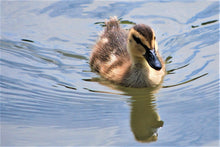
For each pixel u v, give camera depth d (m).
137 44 13.23
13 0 19.56
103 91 13.84
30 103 13.05
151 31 13.09
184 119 12.02
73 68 15.28
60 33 17.39
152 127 11.77
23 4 19.39
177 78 14.28
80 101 13.19
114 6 19.02
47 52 16.23
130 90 13.94
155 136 11.38
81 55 16.12
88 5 19.16
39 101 13.16
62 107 12.83
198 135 11.30
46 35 17.28
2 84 14.14
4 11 18.84
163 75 14.47
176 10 18.58
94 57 15.41
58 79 14.52
